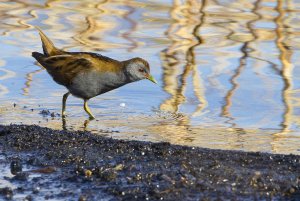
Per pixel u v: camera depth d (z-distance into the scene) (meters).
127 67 14.31
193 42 17.80
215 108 14.10
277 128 12.98
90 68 14.12
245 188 9.30
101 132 12.77
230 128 12.98
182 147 11.12
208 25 19.08
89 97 14.31
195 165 10.12
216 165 10.06
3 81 15.45
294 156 10.74
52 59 14.41
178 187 9.33
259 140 12.22
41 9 20.47
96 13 20.11
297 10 20.31
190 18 19.70
